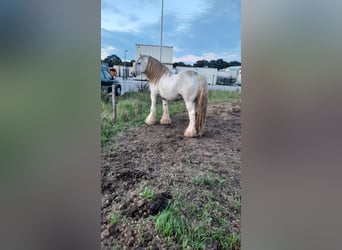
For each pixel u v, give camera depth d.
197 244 1.36
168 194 1.37
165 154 1.38
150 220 1.33
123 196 1.30
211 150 1.43
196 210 1.38
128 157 1.33
